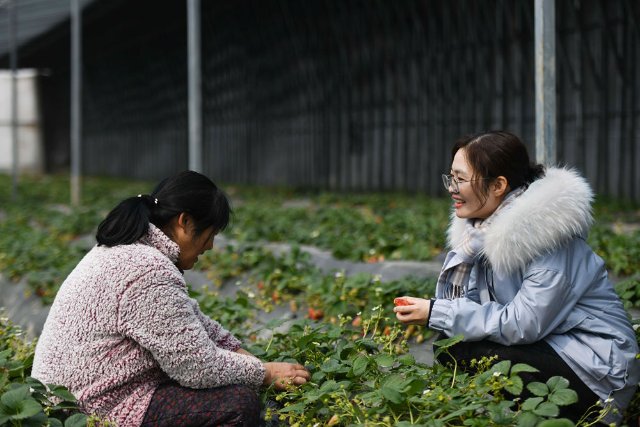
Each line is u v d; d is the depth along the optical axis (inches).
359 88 766.5
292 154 872.3
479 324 122.3
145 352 115.2
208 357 115.4
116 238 116.6
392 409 120.3
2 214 620.1
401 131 714.2
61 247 369.1
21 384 115.8
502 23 595.5
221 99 1009.5
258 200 685.3
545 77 201.9
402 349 154.8
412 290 200.7
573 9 534.9
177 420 114.9
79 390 115.1
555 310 119.3
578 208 118.3
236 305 207.3
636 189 516.4
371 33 743.1
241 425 115.3
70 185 1000.2
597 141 536.7
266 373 128.4
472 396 118.3
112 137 1360.7
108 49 1206.3
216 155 1031.0
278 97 890.7
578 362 118.6
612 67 527.8
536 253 118.7
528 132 584.4
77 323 114.7
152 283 112.3
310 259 293.6
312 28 812.0
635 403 126.6
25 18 933.2
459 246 129.0
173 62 1124.5
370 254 297.9
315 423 124.0
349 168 783.1
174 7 874.8
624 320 123.5
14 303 295.0
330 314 204.1
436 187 666.2
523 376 121.3
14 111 735.1
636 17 503.8
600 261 123.6
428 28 669.3
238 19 913.5
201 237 120.8
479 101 624.1
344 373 136.9
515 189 126.0
